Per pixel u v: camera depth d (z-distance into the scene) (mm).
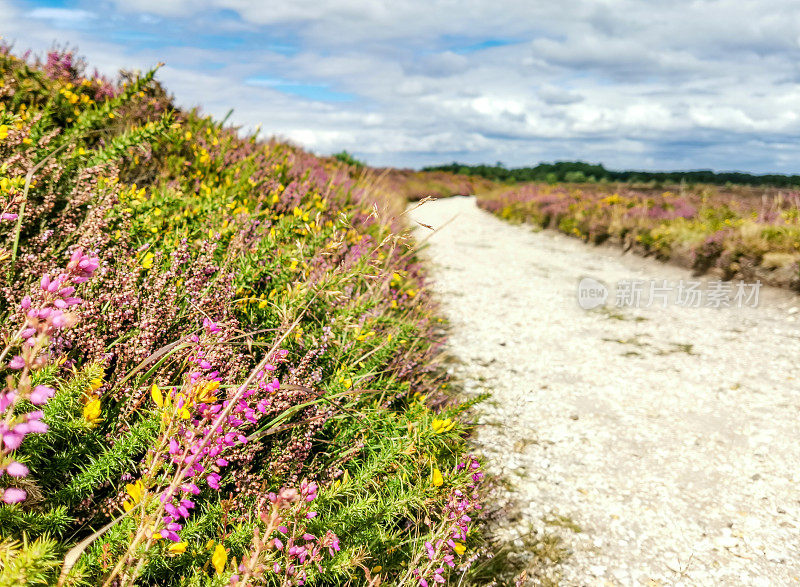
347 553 1758
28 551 962
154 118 5254
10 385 823
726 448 3865
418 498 2045
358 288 3557
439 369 4871
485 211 24797
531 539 2824
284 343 2422
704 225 10898
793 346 5898
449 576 2322
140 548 1214
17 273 2066
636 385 4930
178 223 3021
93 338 1841
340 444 2480
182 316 2242
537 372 5164
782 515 3150
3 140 2564
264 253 2656
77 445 1544
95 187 2756
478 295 7961
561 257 11750
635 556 2777
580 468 3551
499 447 3707
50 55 5082
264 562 1253
